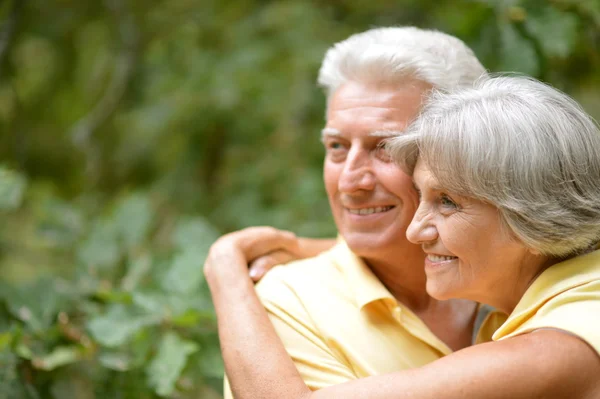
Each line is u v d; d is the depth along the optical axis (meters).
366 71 1.51
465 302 1.64
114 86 3.35
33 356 1.92
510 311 1.35
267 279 1.62
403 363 1.44
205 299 2.12
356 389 1.20
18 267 3.10
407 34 1.59
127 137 3.70
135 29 3.47
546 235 1.21
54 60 3.59
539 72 2.27
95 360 2.10
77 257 2.34
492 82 1.32
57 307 2.03
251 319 1.46
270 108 3.36
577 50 2.61
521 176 1.19
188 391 2.08
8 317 2.02
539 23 2.25
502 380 1.12
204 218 3.36
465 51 1.61
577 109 1.27
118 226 2.39
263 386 1.33
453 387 1.13
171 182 3.52
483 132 1.21
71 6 3.42
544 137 1.20
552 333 1.15
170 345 1.88
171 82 3.53
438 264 1.32
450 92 1.36
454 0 2.96
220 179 3.54
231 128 3.49
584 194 1.23
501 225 1.24
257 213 3.19
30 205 3.39
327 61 1.63
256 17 3.48
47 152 3.65
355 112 1.50
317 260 1.66
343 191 1.50
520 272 1.30
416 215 1.32
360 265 1.56
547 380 1.11
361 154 1.50
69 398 2.12
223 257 1.62
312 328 1.48
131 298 1.97
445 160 1.23
